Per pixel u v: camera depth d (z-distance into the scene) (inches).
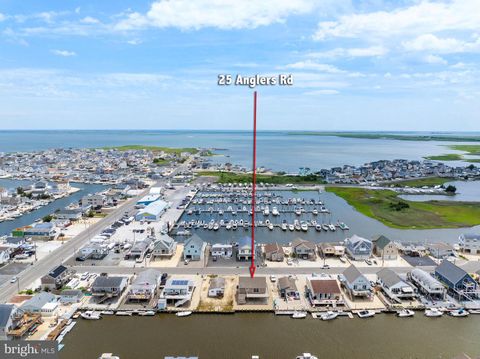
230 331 2282.2
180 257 3479.3
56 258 3417.8
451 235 4375.0
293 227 4574.3
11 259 3376.0
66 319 2338.8
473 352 2122.3
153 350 2081.7
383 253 3464.6
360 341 2201.0
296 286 2827.3
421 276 2832.2
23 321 2226.9
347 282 2758.4
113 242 3843.5
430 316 2482.8
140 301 2600.9
